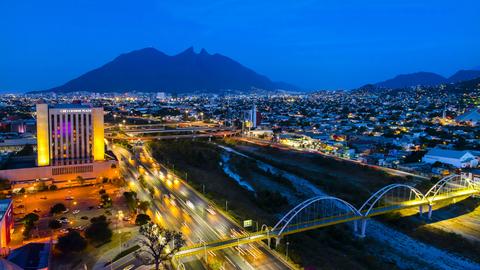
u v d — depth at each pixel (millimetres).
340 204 161250
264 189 177750
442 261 115125
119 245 108938
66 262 98750
